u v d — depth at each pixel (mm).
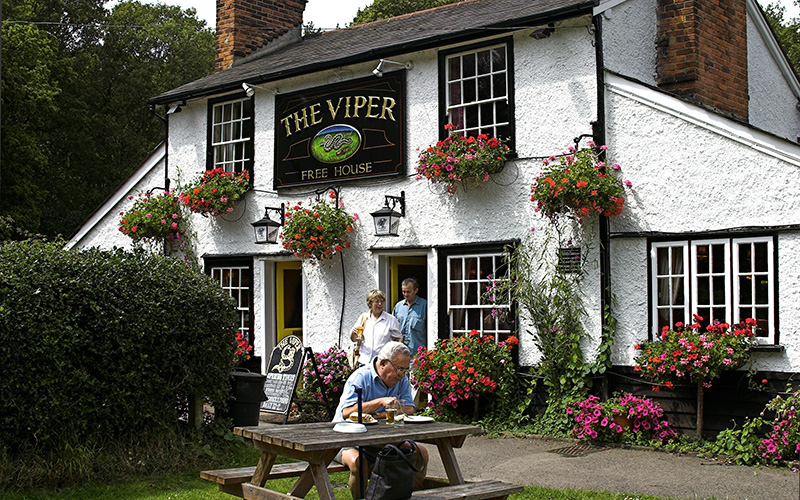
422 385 9836
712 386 8195
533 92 9859
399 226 11031
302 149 12250
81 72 29438
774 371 7883
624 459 7688
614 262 9055
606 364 8938
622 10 9789
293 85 12469
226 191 12688
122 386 7262
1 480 6270
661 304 8773
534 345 9625
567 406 9008
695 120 8578
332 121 11883
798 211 7883
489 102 10320
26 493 6266
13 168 23172
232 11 15203
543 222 9656
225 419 8562
